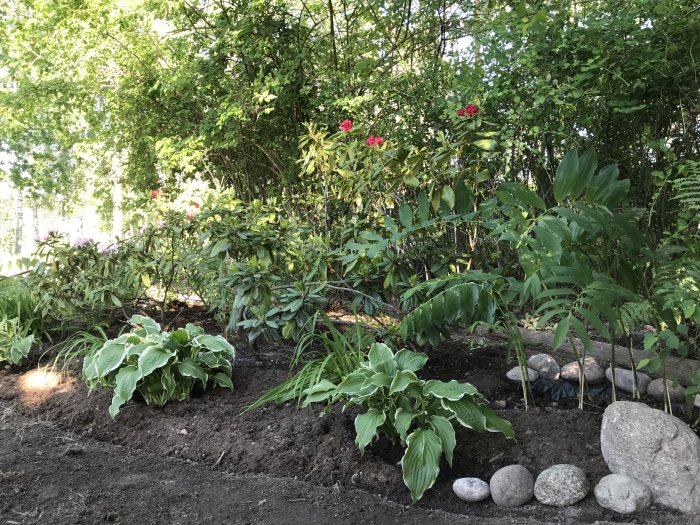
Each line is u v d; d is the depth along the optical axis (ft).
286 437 8.70
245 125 19.76
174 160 19.89
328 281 11.67
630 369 10.94
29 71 22.48
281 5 18.33
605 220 7.46
